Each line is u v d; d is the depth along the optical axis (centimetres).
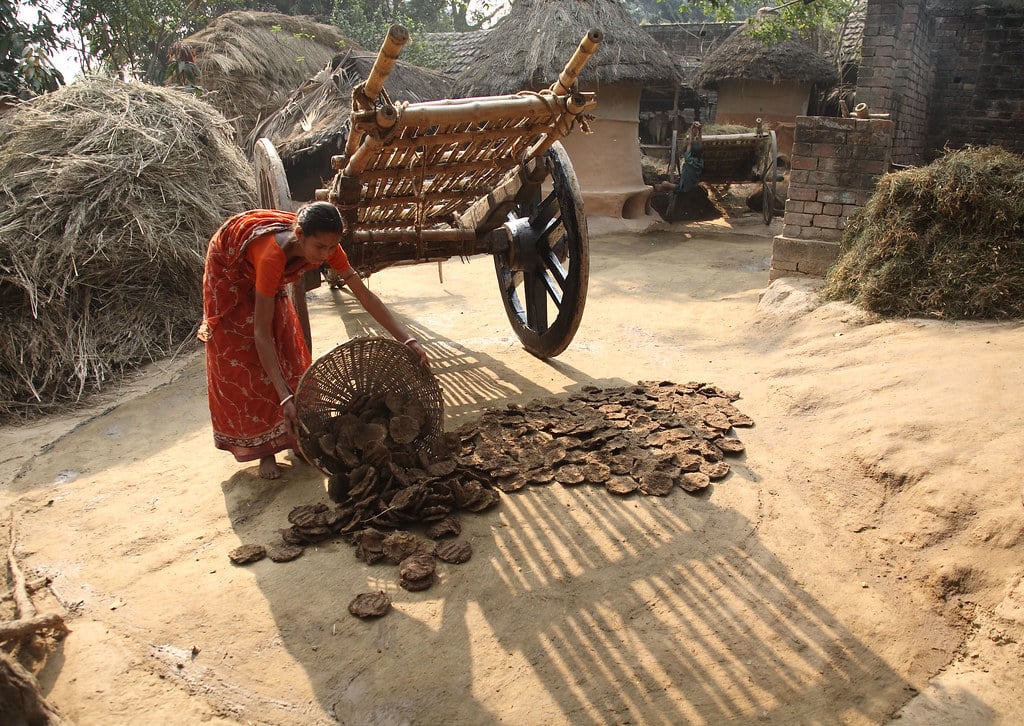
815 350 490
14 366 464
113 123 593
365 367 333
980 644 239
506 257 473
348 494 317
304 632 250
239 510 326
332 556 291
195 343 558
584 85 1041
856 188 603
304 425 318
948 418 346
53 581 278
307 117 1162
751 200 1295
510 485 336
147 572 283
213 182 626
